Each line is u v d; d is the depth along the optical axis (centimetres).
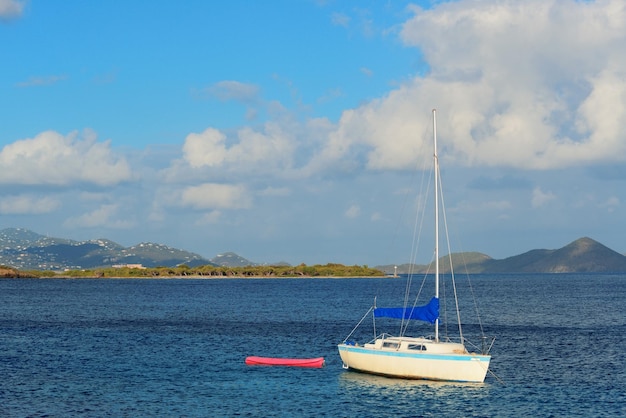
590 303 17888
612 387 6038
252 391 5788
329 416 5012
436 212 6500
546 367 7062
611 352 8206
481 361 5900
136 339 9319
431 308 6169
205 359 7481
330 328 11006
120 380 6253
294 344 8812
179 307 16150
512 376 6512
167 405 5300
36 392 5709
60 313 14125
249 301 18750
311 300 19362
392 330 10838
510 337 9844
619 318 13088
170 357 7631
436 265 6319
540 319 12925
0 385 5978
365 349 6331
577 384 6159
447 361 5956
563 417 5031
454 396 5594
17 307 15888
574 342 9206
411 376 6091
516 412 5162
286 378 6325
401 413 5106
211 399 5497
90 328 10875
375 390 5769
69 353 7931
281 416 5000
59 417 4928
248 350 8225
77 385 6012
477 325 11781
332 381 6147
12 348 8344
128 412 5084
